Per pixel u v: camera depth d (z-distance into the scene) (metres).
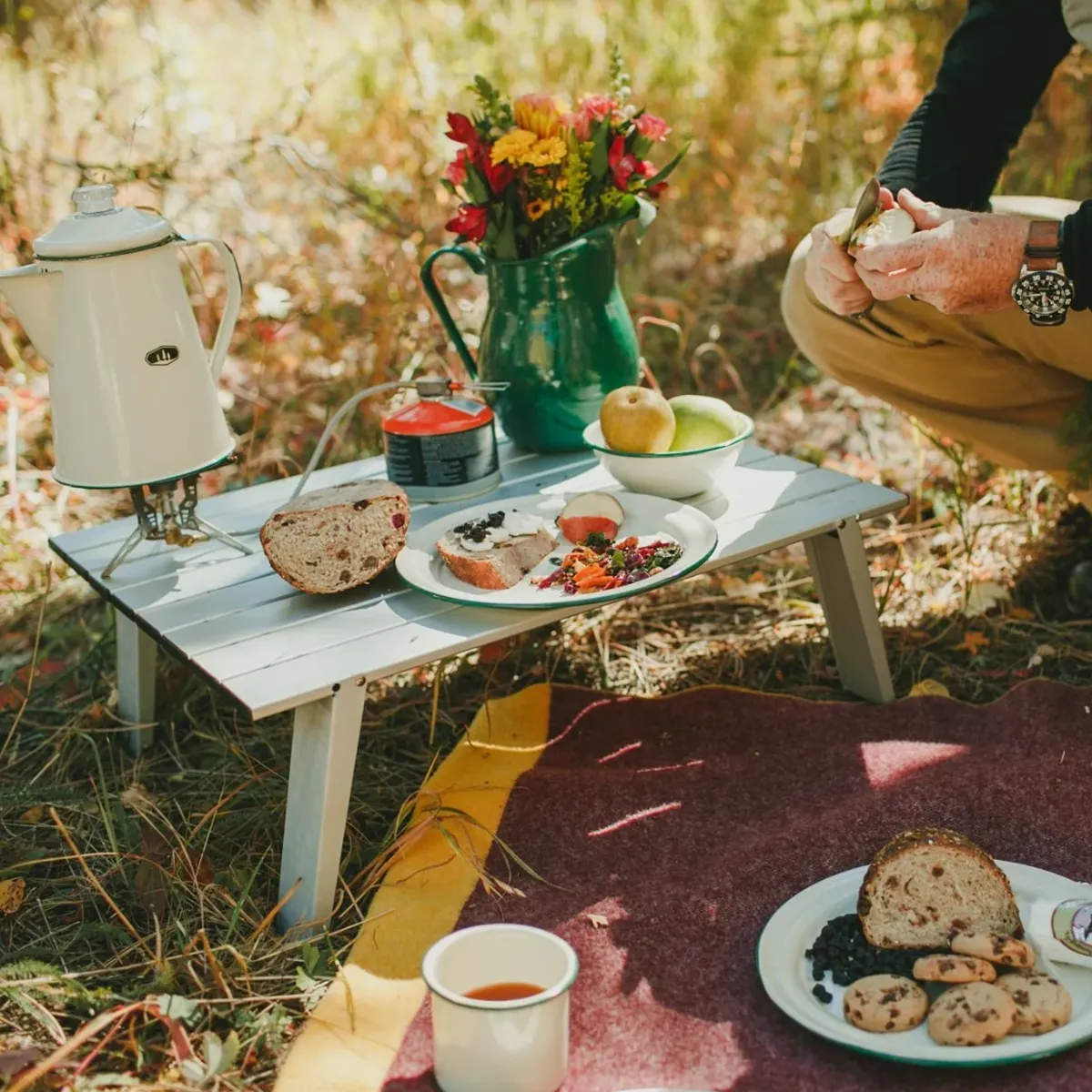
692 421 2.03
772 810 1.89
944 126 2.21
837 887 1.62
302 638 1.73
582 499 1.95
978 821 1.78
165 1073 1.47
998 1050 1.34
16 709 2.31
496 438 2.32
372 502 1.82
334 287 3.49
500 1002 1.33
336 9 4.88
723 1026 1.48
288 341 3.35
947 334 2.21
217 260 3.55
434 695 2.12
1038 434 2.24
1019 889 1.60
